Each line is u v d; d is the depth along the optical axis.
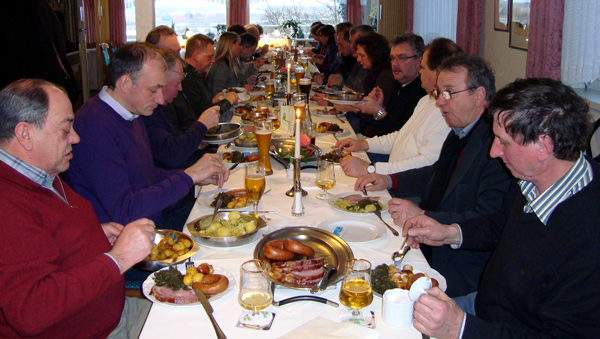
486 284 1.36
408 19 6.88
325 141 2.82
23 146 1.16
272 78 5.10
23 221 1.08
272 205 1.81
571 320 1.05
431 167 2.25
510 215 1.35
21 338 1.15
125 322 1.45
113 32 9.82
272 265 1.26
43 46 3.36
